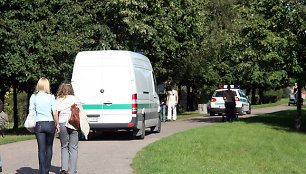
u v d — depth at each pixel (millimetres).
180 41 33594
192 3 33844
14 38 23000
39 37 23578
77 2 26641
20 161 12492
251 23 22453
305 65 22109
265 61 22469
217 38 45750
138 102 17312
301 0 21625
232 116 26188
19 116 55312
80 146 15750
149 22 29844
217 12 48781
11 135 24797
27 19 23844
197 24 34188
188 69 43906
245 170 12328
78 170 10773
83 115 10172
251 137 18359
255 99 69750
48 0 24391
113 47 28281
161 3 31141
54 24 24406
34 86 25703
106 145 15961
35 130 9828
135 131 17703
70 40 24438
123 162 11914
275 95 80312
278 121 26234
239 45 23922
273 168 13273
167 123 27922
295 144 17547
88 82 17125
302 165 14117
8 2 23219
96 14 27938
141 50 30812
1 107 13625
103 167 11156
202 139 17062
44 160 9805
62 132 10000
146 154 13086
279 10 21766
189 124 26594
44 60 23953
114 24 28250
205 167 11461
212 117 34750
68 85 10266
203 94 65938
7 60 23109
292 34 21469
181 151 14211
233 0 48344
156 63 33500
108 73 17094
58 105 10062
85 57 17312
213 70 51000
